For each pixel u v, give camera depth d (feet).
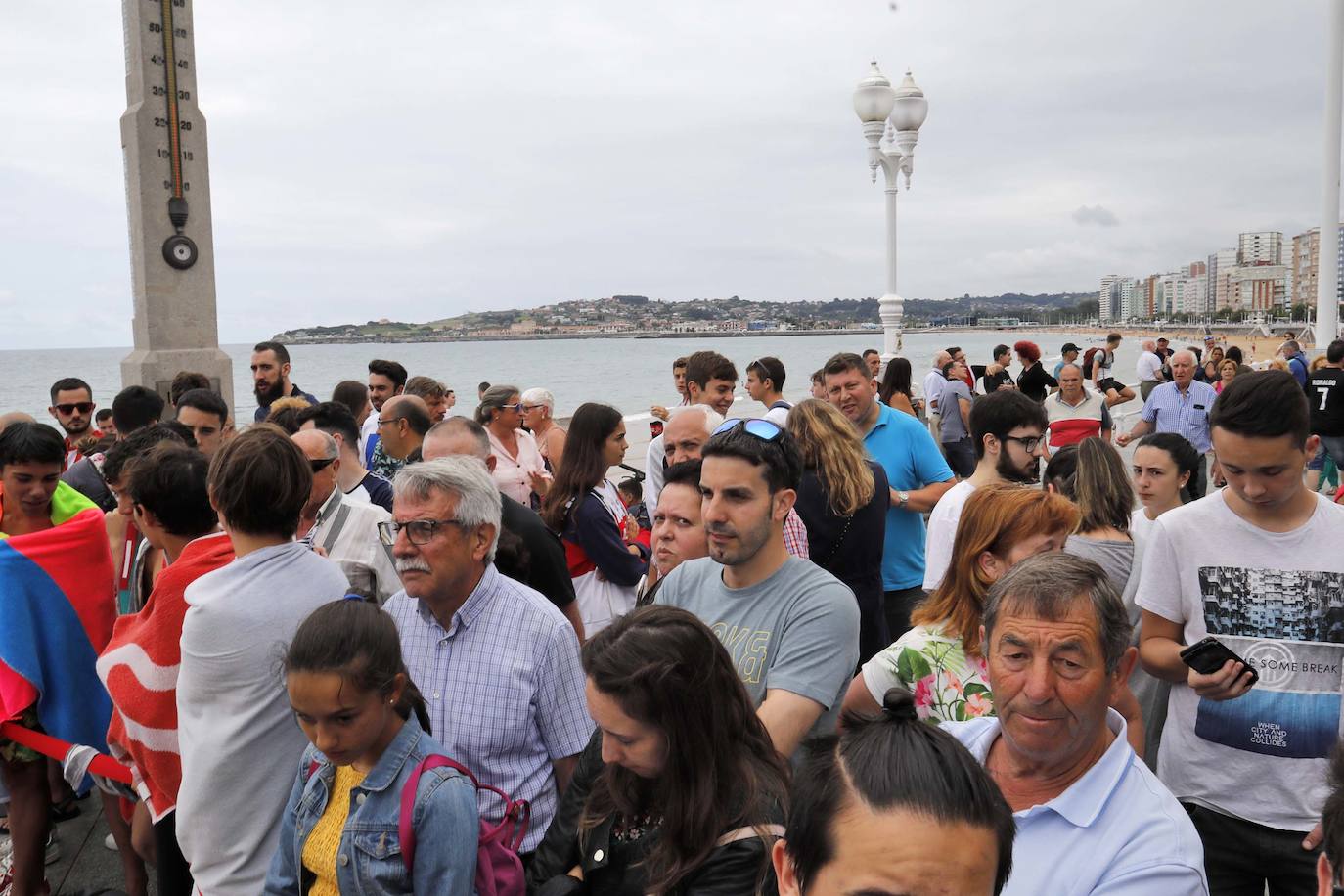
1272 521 9.23
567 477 15.51
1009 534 8.64
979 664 8.78
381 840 7.72
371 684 7.55
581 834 7.64
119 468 13.30
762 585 9.48
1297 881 9.07
